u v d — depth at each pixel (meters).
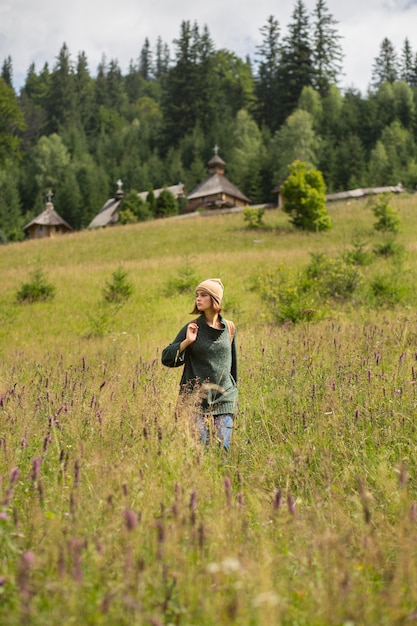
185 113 123.94
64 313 17.88
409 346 7.89
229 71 165.50
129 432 4.41
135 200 69.88
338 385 5.64
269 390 6.05
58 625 2.11
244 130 113.12
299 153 88.75
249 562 2.50
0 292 22.75
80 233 50.75
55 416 4.73
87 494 3.35
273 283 16.45
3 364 9.22
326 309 13.05
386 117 118.88
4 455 3.97
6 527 2.93
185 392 4.67
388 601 2.35
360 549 2.91
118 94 180.38
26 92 195.50
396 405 5.04
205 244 36.56
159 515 3.14
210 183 70.06
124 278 20.83
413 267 19.55
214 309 4.74
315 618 2.27
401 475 3.20
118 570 2.58
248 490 3.71
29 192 109.12
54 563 2.57
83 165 110.81
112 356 9.45
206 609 2.23
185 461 3.83
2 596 2.41
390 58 158.62
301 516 3.11
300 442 4.61
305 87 120.81
